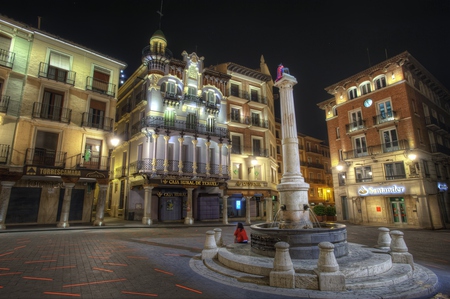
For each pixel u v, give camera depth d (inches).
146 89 1003.9
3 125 687.1
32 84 743.1
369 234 657.0
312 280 220.1
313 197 1740.9
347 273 233.8
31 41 765.3
